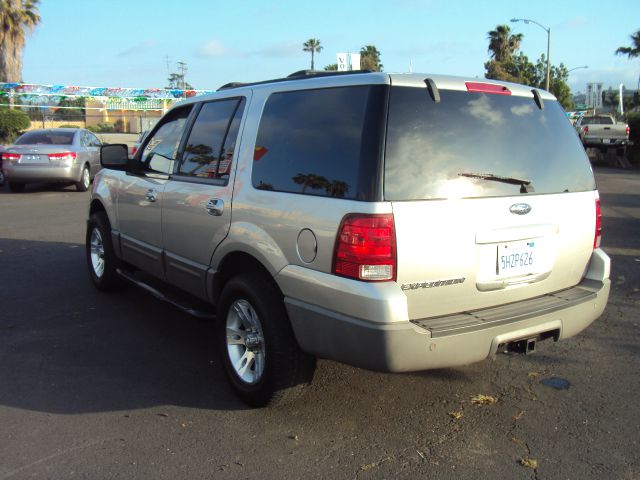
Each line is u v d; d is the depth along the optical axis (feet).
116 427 11.74
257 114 13.06
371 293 9.97
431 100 11.03
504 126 11.89
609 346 16.16
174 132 16.30
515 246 11.57
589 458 10.77
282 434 11.55
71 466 10.37
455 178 10.89
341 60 53.98
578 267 13.01
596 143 83.82
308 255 10.96
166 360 15.11
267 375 11.93
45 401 12.78
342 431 11.69
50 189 50.78
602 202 43.78
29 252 26.68
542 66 169.78
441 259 10.61
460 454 10.91
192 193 14.29
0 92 92.38
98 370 14.42
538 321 11.48
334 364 14.84
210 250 13.70
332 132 11.11
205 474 10.19
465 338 10.53
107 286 20.33
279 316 11.77
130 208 17.60
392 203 10.16
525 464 10.55
